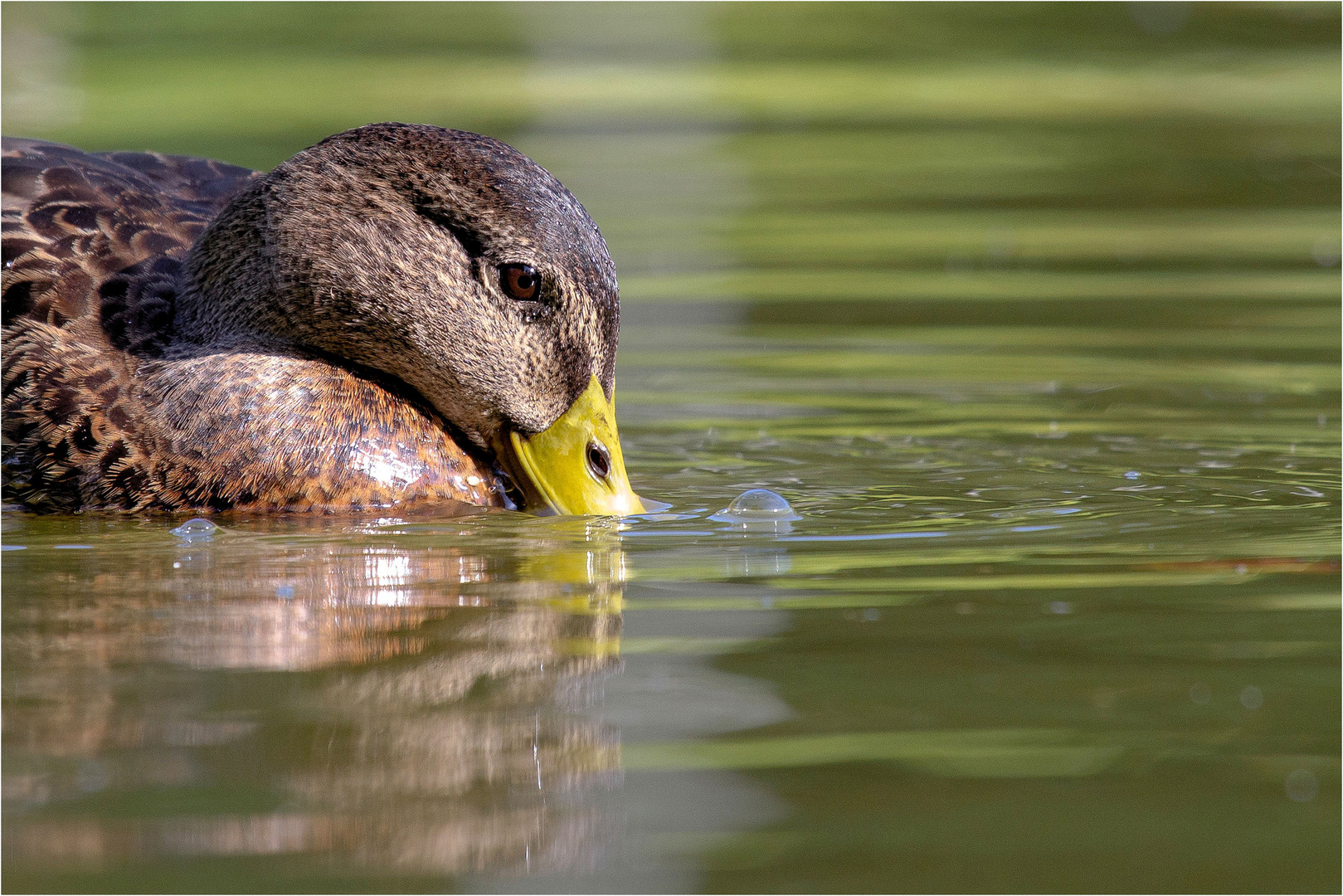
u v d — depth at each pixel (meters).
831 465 11.30
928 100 33.41
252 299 10.62
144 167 12.36
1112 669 6.61
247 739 5.90
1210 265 19.00
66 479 10.02
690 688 6.46
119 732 5.98
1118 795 5.43
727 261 19.34
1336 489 10.22
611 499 10.20
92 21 41.78
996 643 6.97
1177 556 8.49
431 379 10.58
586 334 10.42
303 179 10.59
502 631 7.26
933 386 13.79
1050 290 17.67
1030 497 10.15
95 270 10.74
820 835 5.16
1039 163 26.67
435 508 10.27
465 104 32.19
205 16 43.44
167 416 10.06
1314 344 15.10
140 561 8.64
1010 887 4.84
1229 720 6.04
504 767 5.67
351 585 8.10
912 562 8.48
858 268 18.97
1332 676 6.48
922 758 5.73
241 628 7.30
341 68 36.69
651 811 5.35
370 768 5.66
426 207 10.48
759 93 34.31
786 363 14.69
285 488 10.09
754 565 8.50
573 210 10.52
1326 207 22.97
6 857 5.04
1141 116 30.94
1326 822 5.20
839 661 6.76
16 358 10.21
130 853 5.06
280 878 4.91
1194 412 12.69
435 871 4.98
